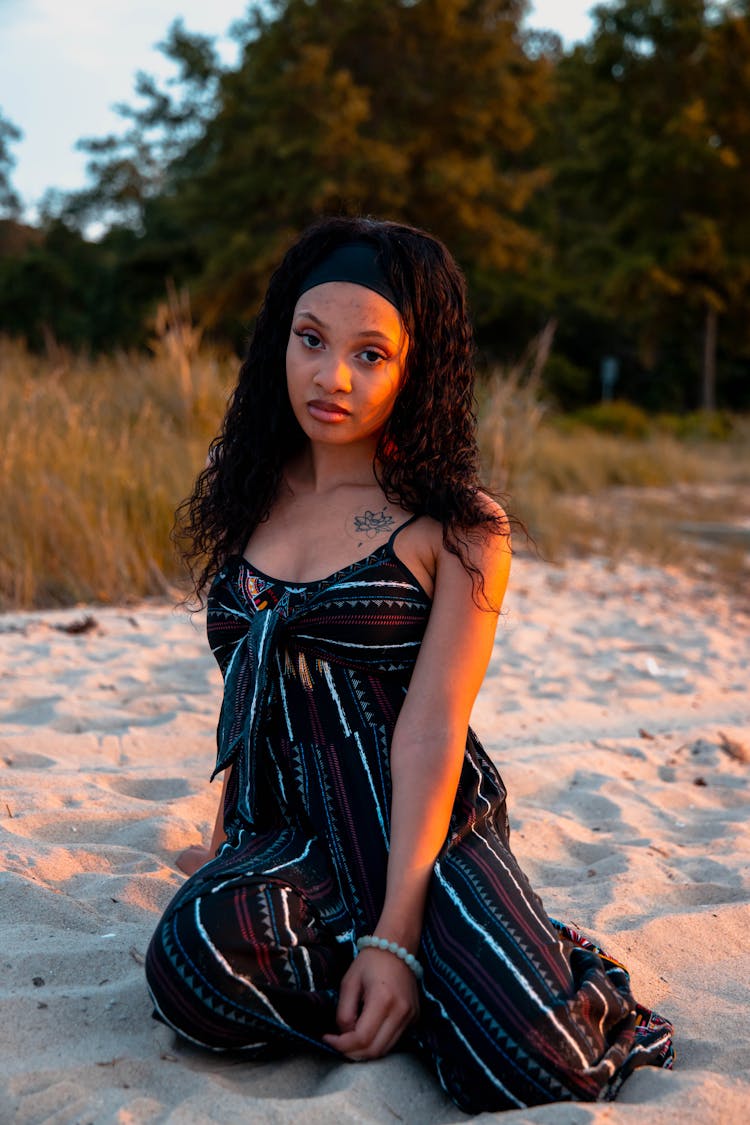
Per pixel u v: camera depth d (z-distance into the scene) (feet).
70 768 10.95
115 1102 5.26
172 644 16.61
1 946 6.88
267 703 6.33
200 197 77.36
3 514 20.29
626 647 18.93
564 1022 5.45
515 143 84.94
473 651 6.26
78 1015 6.12
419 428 6.44
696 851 9.93
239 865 6.01
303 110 73.82
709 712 15.33
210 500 6.98
